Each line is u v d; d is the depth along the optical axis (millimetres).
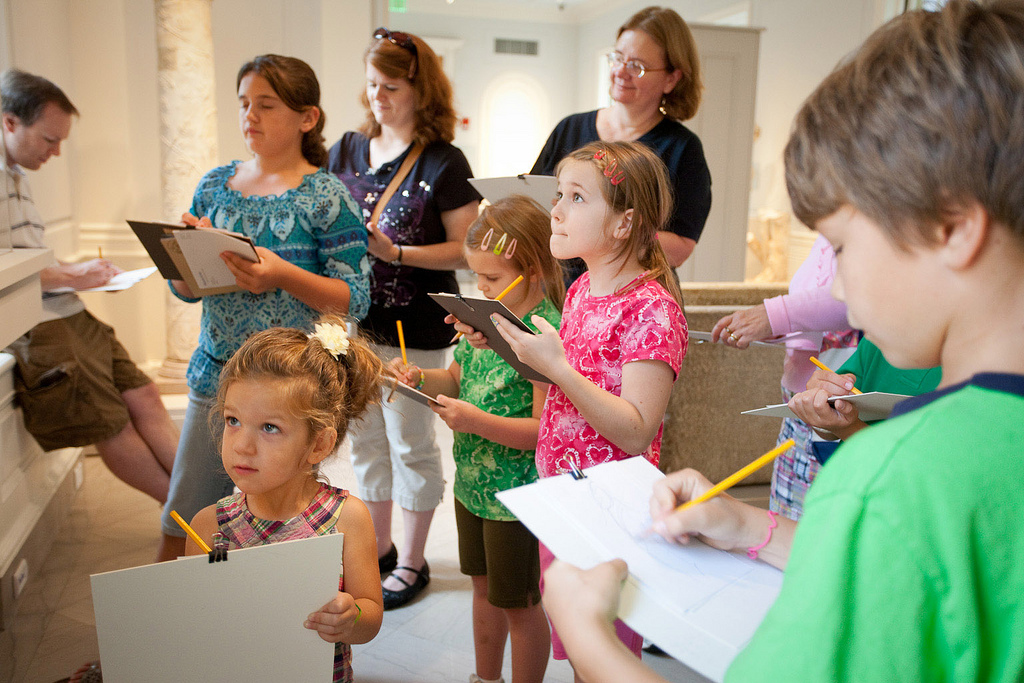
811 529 540
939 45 513
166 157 3867
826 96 563
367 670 2084
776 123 7379
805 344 1942
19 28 3006
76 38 4016
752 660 540
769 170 7547
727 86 5270
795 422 1792
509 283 1761
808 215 586
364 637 1319
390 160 2678
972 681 491
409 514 2492
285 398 1292
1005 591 497
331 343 1404
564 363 1289
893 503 503
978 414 513
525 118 12086
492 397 1776
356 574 1361
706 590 736
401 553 2748
